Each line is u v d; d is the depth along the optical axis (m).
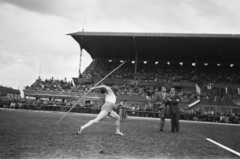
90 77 47.53
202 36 40.91
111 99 7.05
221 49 46.69
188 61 54.66
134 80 46.22
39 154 4.02
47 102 31.53
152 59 55.25
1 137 5.52
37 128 7.77
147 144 5.55
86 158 3.90
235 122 27.34
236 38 40.31
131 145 5.29
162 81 45.06
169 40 44.47
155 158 4.16
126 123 14.39
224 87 43.12
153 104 37.91
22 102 31.59
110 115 7.13
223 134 9.77
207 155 4.62
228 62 53.06
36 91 39.81
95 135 6.75
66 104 30.73
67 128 8.30
